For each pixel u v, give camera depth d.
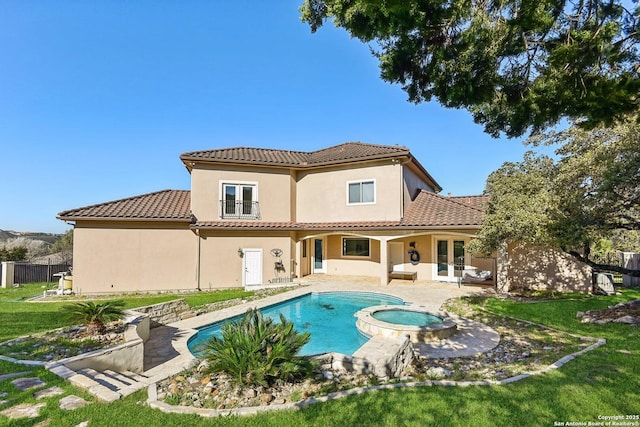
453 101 5.85
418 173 25.59
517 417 4.63
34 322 10.88
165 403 5.31
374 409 4.98
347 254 24.77
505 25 4.93
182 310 13.37
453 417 4.69
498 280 17.00
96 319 9.12
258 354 6.40
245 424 4.62
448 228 17.91
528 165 14.78
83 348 8.00
